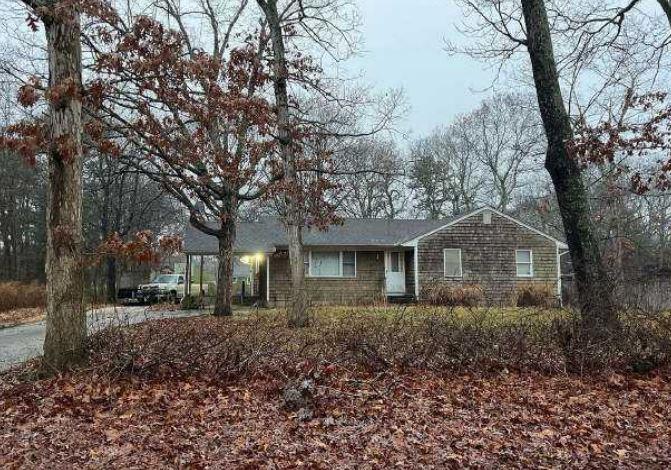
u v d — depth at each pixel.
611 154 9.59
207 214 18.97
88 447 5.44
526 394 7.78
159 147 13.75
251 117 12.74
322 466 5.07
